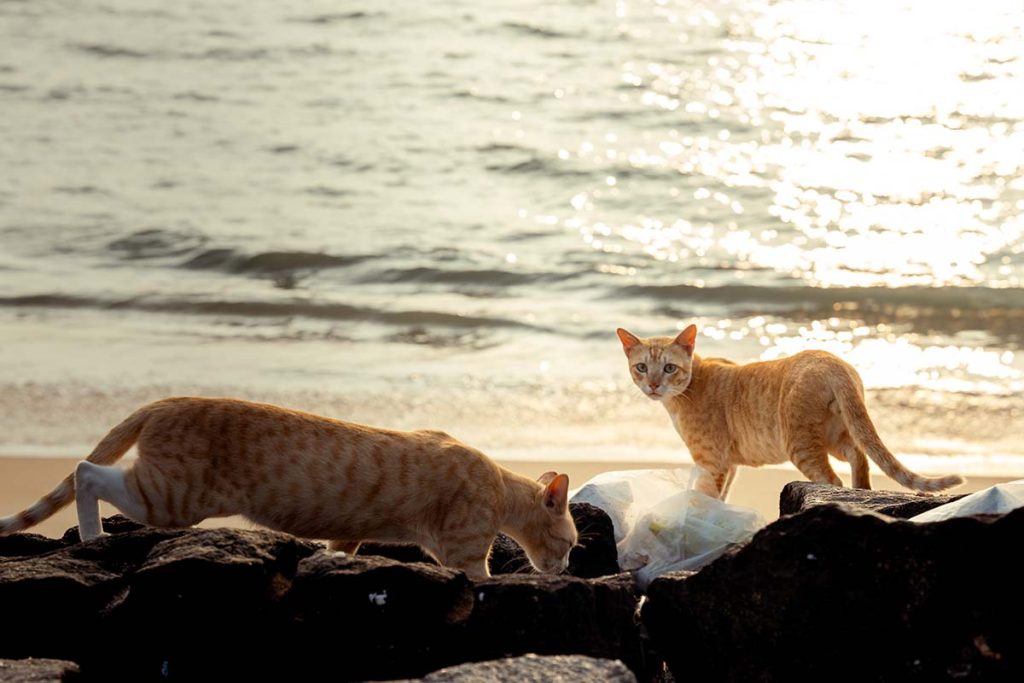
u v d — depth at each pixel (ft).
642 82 78.48
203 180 65.16
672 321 50.19
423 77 79.87
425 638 16.63
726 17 91.25
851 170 65.72
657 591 17.25
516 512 21.75
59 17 90.38
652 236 58.59
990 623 15.08
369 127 72.02
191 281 53.88
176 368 42.91
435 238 58.23
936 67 80.33
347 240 57.88
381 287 53.93
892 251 56.59
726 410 29.07
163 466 19.34
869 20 90.07
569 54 83.56
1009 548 15.08
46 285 52.21
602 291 53.06
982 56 82.07
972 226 59.26
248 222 59.93
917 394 41.57
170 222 59.57
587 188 64.39
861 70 80.18
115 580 17.71
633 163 66.54
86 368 42.52
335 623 16.44
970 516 15.38
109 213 60.59
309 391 40.65
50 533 27.27
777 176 65.21
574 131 70.90
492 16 91.15
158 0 93.40
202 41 86.22
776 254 56.80
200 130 71.92
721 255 56.59
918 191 63.05
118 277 53.93
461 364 44.57
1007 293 51.62
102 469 19.36
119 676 16.97
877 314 50.75
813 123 71.87
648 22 90.33
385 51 84.64
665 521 21.75
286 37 87.35
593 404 40.22
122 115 74.02
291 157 68.08
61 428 36.17
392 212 61.52
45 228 58.59
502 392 41.27
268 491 19.70
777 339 48.14
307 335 47.93
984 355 46.16
